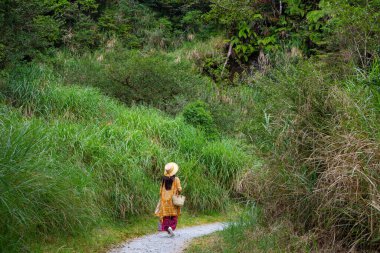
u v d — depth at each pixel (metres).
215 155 13.99
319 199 6.60
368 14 11.20
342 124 6.75
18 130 8.73
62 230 8.13
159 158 12.72
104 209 10.00
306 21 24.12
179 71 20.53
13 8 14.16
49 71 16.48
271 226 7.17
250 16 25.38
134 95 18.16
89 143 11.40
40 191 7.94
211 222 11.77
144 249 8.21
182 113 16.44
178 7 29.75
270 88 8.18
